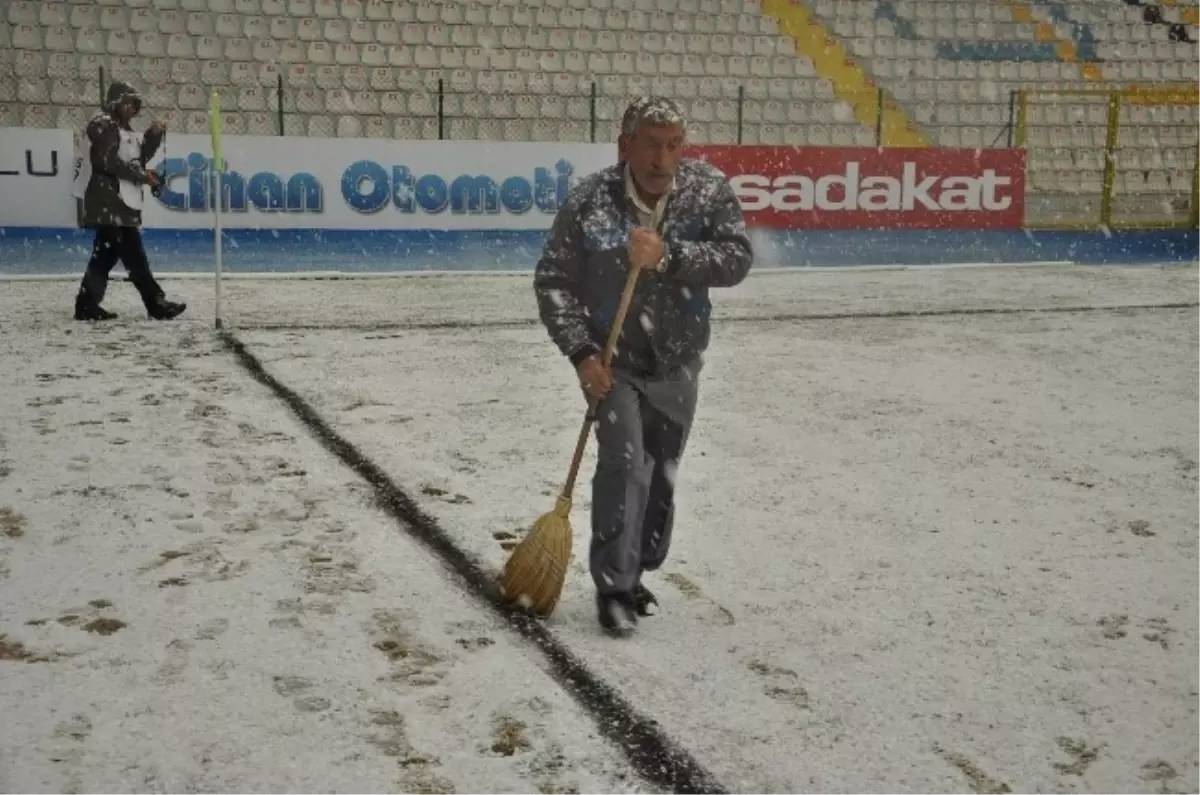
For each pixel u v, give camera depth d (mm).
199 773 2885
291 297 11273
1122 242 18359
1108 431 6566
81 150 14414
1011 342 9352
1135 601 4129
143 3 18312
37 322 9305
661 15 20875
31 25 17625
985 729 3191
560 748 3041
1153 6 23688
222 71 17891
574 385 7465
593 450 5938
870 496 5297
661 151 3521
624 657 3596
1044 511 5133
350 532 4641
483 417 6570
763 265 14812
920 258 15875
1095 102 20234
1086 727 3217
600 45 20109
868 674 3512
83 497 4984
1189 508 5215
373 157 14633
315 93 17875
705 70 20250
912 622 3908
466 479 5383
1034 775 2963
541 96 18797
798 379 7801
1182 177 21453
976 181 16562
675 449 3877
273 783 2848
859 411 6930
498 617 3875
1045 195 20250
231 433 6059
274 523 4723
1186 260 16453
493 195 15000
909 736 3143
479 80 18828
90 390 6953
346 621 3805
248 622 3775
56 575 4133
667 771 2936
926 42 21844
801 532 4793
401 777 2889
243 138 14195
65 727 3092
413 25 19312
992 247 17266
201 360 7949
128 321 9477
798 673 3512
